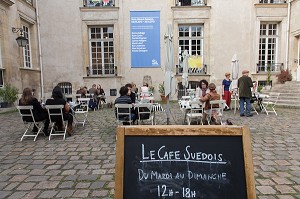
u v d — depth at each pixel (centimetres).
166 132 186
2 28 1174
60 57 1600
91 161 421
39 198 293
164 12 1575
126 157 185
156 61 1591
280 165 387
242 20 1585
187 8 1580
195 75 1606
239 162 180
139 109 632
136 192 180
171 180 182
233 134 183
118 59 1599
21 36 1226
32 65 1527
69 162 418
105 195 298
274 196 287
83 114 1021
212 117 657
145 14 1570
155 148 185
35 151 485
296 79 1509
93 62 1675
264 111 979
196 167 182
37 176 359
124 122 661
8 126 759
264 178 338
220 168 180
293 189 304
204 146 184
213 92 651
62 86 1623
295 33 1496
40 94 1566
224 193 177
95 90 1248
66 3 1580
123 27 1583
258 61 1628
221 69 1605
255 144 505
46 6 1575
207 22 1595
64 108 598
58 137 602
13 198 294
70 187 321
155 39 1584
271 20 1586
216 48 1597
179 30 1645
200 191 179
